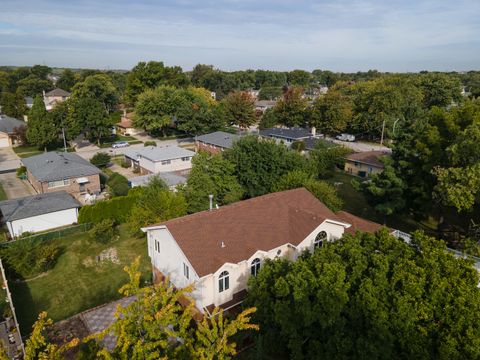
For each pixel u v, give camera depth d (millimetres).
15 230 36344
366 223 31250
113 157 69312
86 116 74188
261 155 38625
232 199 36000
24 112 100250
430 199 32781
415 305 15414
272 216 27281
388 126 77812
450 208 39688
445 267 16766
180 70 126500
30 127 69625
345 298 16062
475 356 13914
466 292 15500
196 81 184375
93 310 24844
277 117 97188
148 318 11766
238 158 39031
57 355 10664
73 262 31062
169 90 87438
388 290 16312
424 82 94125
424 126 34875
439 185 28688
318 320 16531
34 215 36906
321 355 16438
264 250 24078
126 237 35688
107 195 47812
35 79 146125
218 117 84562
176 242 22781
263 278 19656
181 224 23984
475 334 14320
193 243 23000
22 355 19641
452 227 36062
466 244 26297
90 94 99188
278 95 167500
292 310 17172
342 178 56625
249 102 91938
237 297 23453
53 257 30234
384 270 16828
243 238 24578
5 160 66125
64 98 135375
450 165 30828
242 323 12125
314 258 18906
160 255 26188
